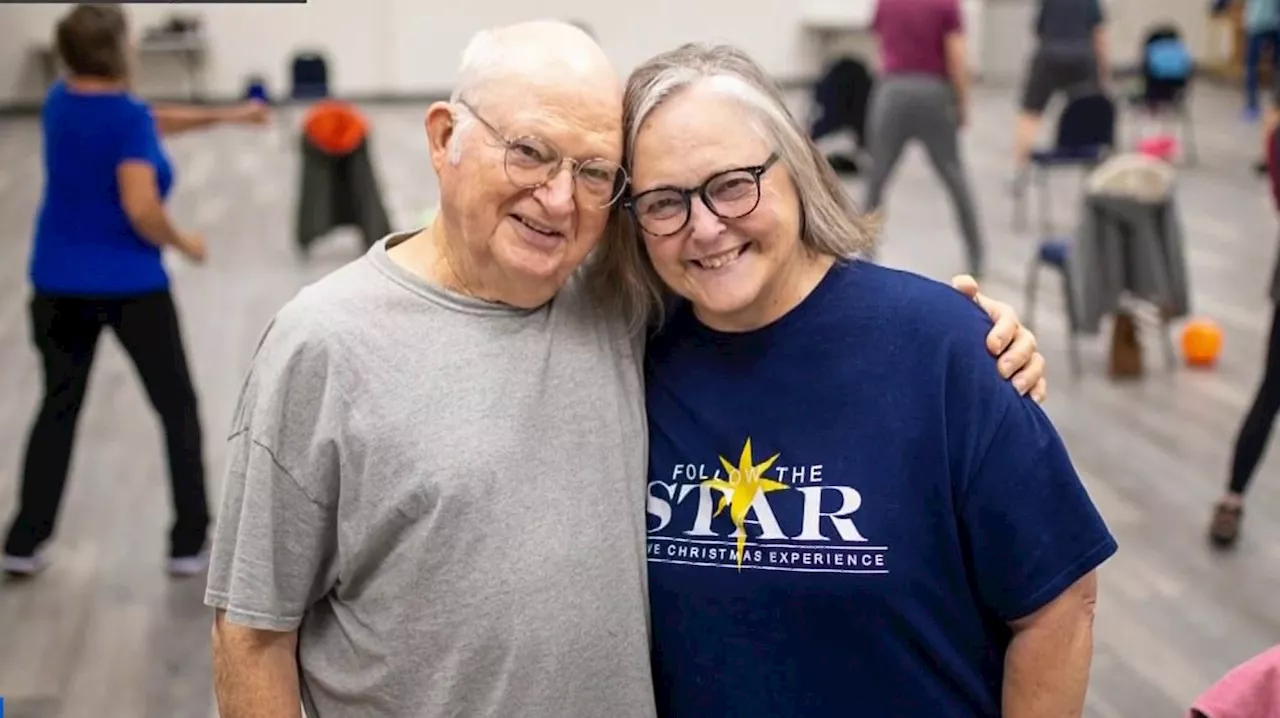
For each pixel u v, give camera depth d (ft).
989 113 39.14
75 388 11.73
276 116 39.45
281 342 4.47
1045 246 17.87
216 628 4.60
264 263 22.97
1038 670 4.54
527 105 4.29
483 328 4.54
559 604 4.42
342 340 4.42
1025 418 4.43
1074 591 4.49
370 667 4.56
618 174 4.47
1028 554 4.41
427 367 4.44
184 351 11.75
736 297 4.47
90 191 10.98
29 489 11.82
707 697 4.66
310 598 4.66
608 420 4.65
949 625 4.56
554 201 4.32
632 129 4.48
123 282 11.19
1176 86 30.58
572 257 4.50
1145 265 16.06
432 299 4.53
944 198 27.68
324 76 32.30
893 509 4.43
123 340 11.40
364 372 4.40
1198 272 21.21
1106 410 15.43
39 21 39.70
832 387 4.54
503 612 4.38
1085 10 26.20
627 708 4.59
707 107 4.40
